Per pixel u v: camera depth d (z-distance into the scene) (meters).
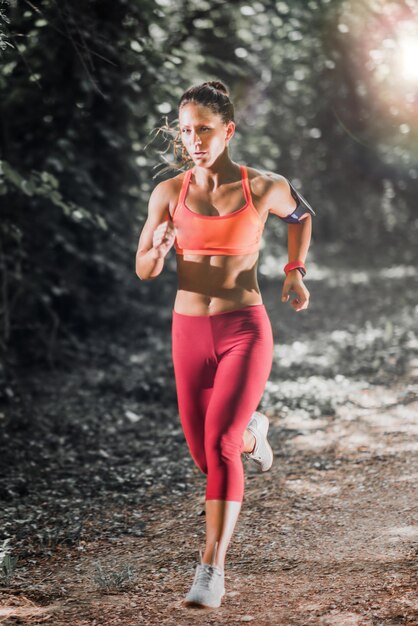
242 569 4.19
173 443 6.86
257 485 5.59
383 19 13.81
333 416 7.26
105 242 11.09
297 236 3.85
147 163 11.16
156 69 10.44
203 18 12.91
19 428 7.25
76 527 4.98
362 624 3.37
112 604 3.81
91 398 8.39
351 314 13.55
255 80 18.23
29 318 10.14
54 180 7.25
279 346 11.08
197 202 3.54
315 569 4.09
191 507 5.30
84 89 9.71
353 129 19.27
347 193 25.39
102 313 11.44
